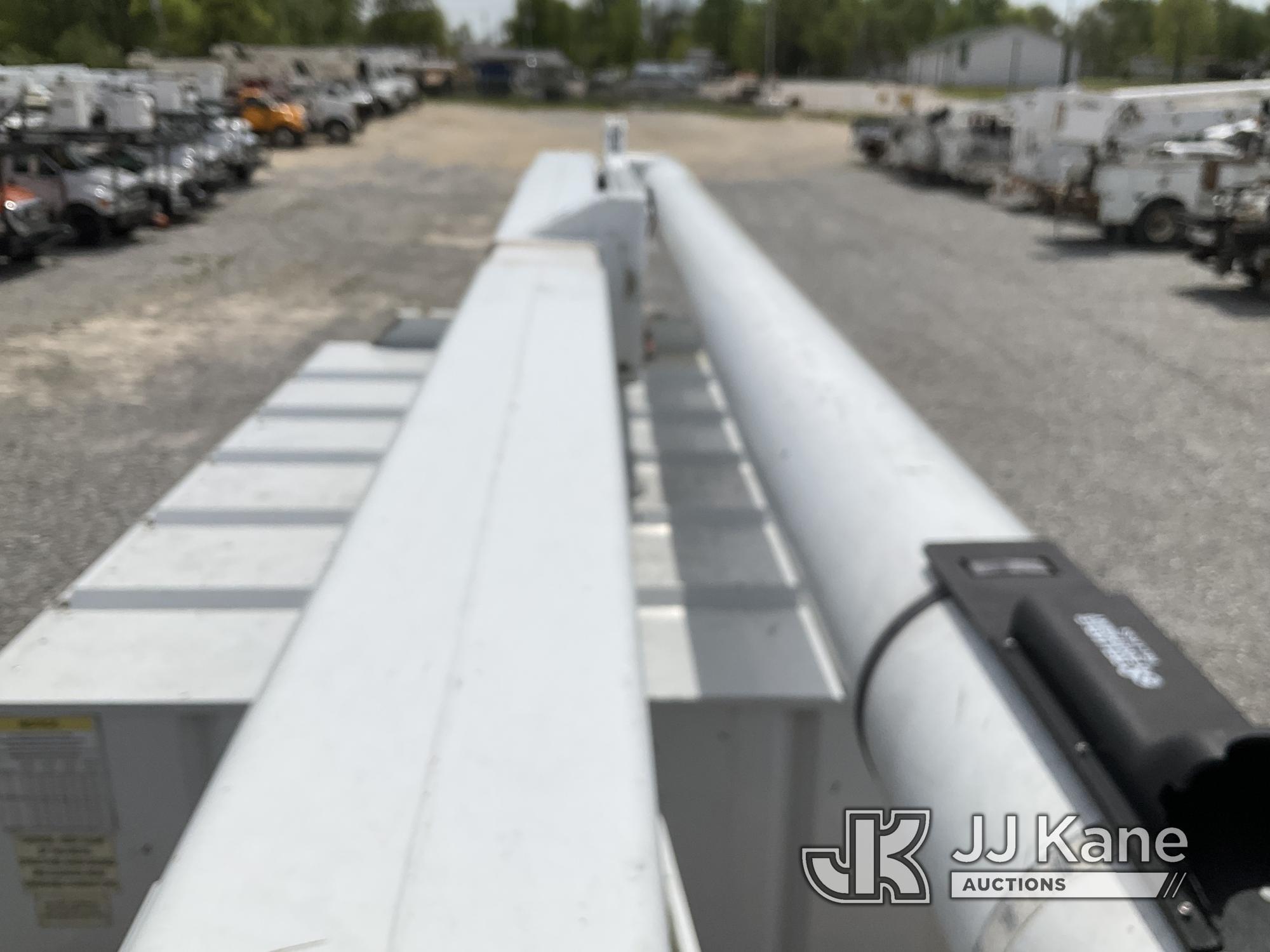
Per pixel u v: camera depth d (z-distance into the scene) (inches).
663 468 137.7
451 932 31.4
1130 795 34.6
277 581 94.1
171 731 78.7
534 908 32.3
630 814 35.8
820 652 87.7
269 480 120.7
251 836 34.7
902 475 59.9
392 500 58.2
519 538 53.9
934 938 86.5
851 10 4101.9
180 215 703.1
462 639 45.3
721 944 87.4
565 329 92.4
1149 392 338.3
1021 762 38.9
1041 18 5007.4
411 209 793.6
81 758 78.9
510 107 2105.1
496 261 121.6
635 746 39.0
